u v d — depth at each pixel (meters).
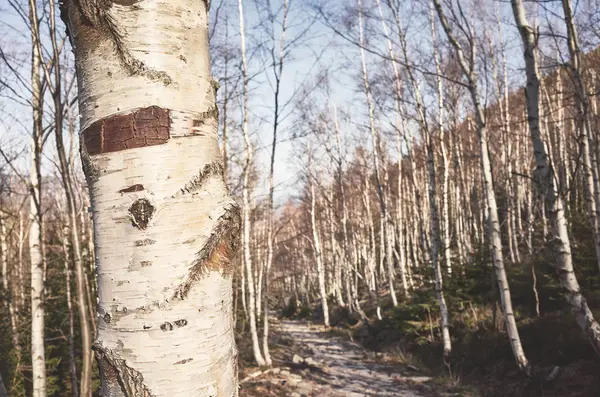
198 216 1.04
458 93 14.20
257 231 16.41
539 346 7.62
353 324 17.66
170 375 0.96
